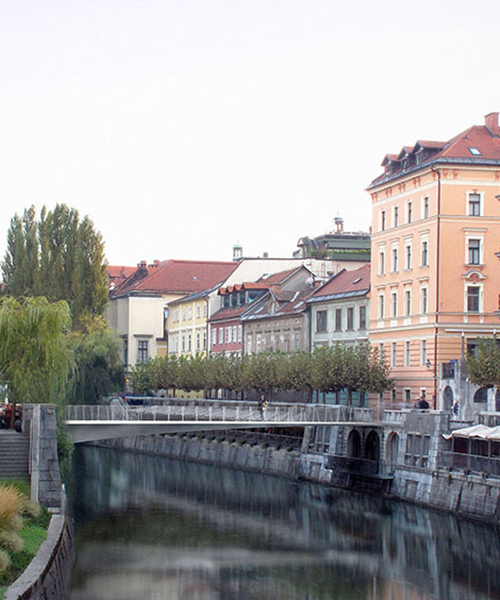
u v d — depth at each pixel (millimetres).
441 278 80125
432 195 81312
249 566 49938
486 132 84438
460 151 81438
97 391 85250
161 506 69000
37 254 109000
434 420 66312
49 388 57938
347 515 64500
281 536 57625
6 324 57375
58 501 48250
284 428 90812
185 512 66375
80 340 88000
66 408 62875
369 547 54375
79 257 108500
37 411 48750
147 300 142500
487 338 70625
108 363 87250
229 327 118875
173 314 139875
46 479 48344
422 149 83688
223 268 149875
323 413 72625
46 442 48844
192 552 53031
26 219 110312
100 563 49781
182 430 66438
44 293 108062
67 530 48062
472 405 72062
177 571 48438
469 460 62000
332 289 98688
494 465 59188
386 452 73188
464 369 74375
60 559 40906
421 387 81188
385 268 88375
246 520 63188
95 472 89812
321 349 83500
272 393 102688
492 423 63312
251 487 79375
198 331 129375
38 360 58156
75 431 63500
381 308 88562
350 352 81500
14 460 51250
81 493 75312
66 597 42531
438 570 48969
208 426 67312
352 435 79062
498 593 44719
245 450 93688
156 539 56375
